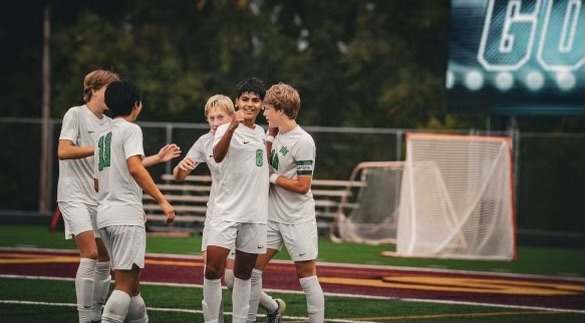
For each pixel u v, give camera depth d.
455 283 24.36
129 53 51.28
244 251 14.80
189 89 50.25
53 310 18.23
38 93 54.47
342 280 24.28
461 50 34.59
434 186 31.69
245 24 52.66
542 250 36.03
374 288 22.84
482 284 24.34
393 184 36.50
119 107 14.45
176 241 34.72
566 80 33.91
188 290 21.53
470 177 31.78
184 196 38.94
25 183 46.16
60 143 16.08
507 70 34.31
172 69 50.88
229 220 14.61
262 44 52.62
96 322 16.31
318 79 52.50
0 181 46.06
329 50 53.47
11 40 54.81
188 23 53.75
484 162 31.83
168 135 39.62
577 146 42.16
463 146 31.80
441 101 50.62
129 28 53.09
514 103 34.31
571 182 42.00
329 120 52.09
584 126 50.59
